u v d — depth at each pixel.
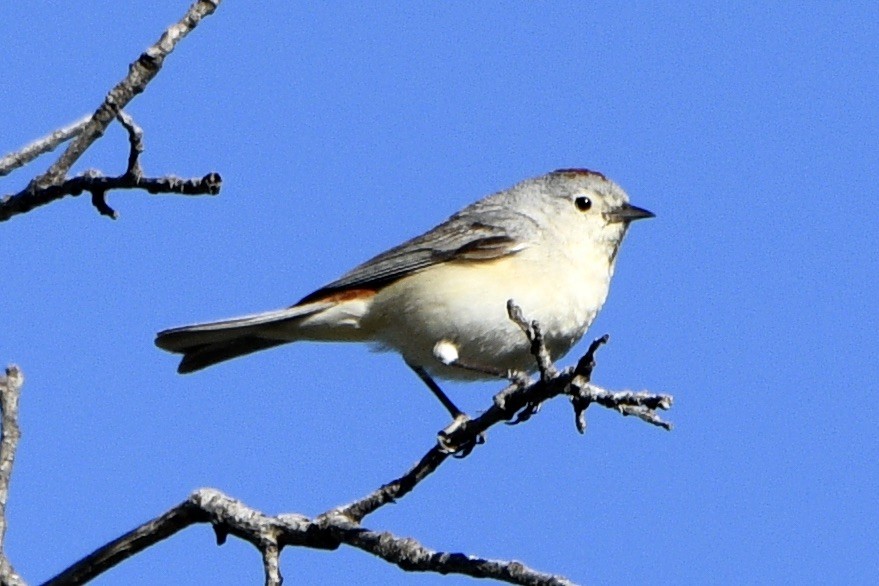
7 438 7.41
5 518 7.33
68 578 9.09
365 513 8.64
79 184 8.12
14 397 7.49
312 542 8.42
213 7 8.30
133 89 8.23
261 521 8.59
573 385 7.70
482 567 7.30
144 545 9.04
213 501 8.76
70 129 9.12
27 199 8.29
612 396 7.57
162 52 8.20
